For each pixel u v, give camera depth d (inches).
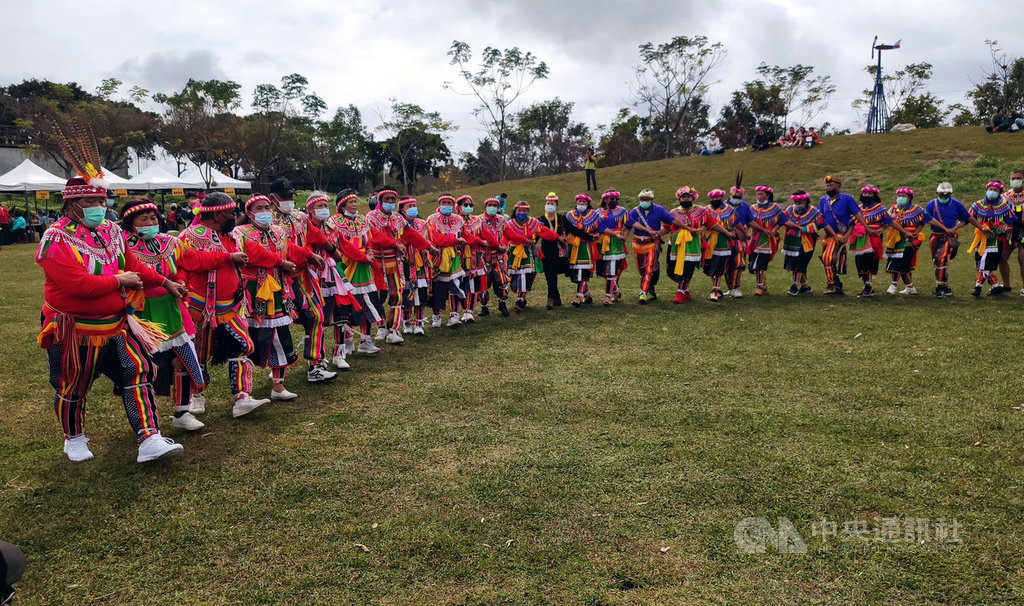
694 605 113.4
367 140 2255.2
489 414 210.8
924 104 1823.3
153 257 190.2
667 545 131.9
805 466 165.0
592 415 207.6
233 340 211.3
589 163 1131.9
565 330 339.9
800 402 214.2
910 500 146.5
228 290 210.4
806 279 475.5
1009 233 395.5
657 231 414.3
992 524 135.3
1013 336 293.0
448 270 348.2
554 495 153.7
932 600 113.3
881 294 430.9
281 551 133.2
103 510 150.6
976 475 157.2
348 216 289.3
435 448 183.3
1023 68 1696.6
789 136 1235.9
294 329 362.9
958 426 188.1
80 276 162.4
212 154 1669.5
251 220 217.9
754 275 544.1
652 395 225.6
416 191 2226.9
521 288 399.5
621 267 418.0
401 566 127.1
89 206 166.2
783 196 970.7
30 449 187.8
